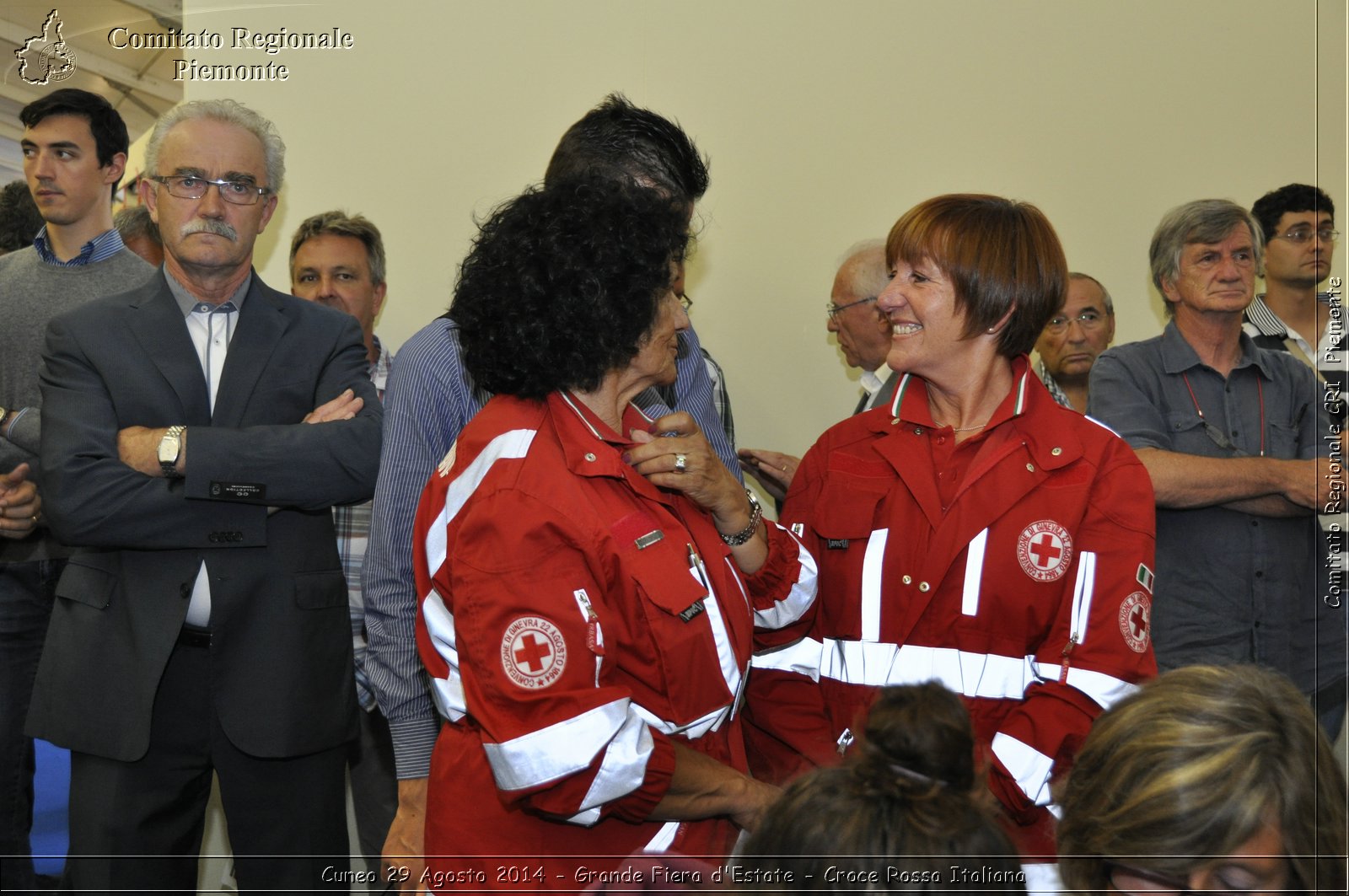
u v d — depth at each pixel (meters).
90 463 1.75
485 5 2.94
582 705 1.11
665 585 1.19
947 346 1.54
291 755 1.80
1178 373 2.39
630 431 1.40
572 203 1.26
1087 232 2.92
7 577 2.07
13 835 2.08
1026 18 2.90
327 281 2.53
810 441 2.93
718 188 2.97
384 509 1.60
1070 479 1.49
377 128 2.96
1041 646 1.47
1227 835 1.01
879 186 2.93
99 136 2.15
